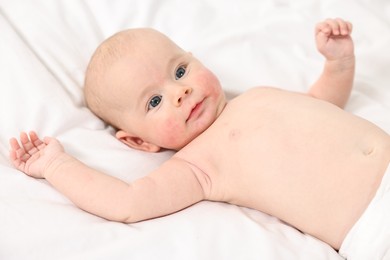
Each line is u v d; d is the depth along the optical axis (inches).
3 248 37.0
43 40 52.6
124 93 46.7
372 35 59.4
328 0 62.0
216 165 44.6
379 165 40.0
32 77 48.7
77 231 38.1
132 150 47.9
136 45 47.7
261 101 47.0
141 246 37.5
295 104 45.6
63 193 42.3
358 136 42.0
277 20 60.5
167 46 48.2
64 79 51.1
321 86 52.3
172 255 37.5
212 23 60.4
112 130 50.8
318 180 40.7
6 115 46.8
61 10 56.2
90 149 46.5
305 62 57.8
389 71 56.6
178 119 45.6
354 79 56.3
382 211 37.4
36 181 42.7
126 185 42.0
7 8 54.4
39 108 47.3
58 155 43.8
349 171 40.3
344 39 49.7
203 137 46.3
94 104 49.6
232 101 48.8
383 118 51.9
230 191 43.9
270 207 42.6
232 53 57.9
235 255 37.5
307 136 42.6
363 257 37.9
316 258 38.3
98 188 41.5
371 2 62.1
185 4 61.1
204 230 38.8
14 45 50.2
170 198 42.0
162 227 39.1
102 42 52.6
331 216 40.1
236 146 44.3
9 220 38.5
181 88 45.2
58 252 37.2
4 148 45.5
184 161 44.8
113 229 39.2
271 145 43.0
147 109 46.8
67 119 47.8
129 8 59.4
